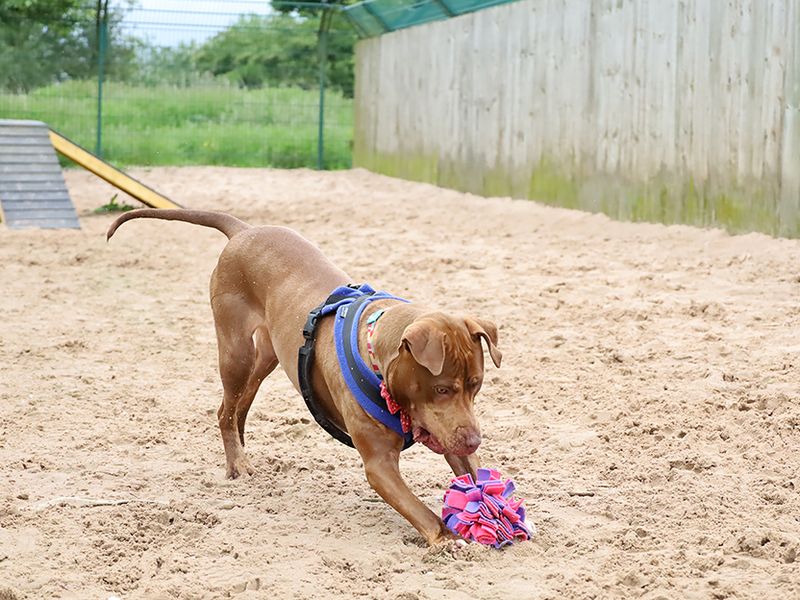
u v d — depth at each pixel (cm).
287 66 2789
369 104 2584
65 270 1249
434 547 475
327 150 2783
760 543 476
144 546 494
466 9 2006
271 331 571
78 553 484
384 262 1278
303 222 1688
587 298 1028
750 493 549
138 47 2669
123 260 1309
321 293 552
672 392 723
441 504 546
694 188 1355
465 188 2028
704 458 598
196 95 2712
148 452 643
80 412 718
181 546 494
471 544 477
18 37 2612
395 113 2398
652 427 655
